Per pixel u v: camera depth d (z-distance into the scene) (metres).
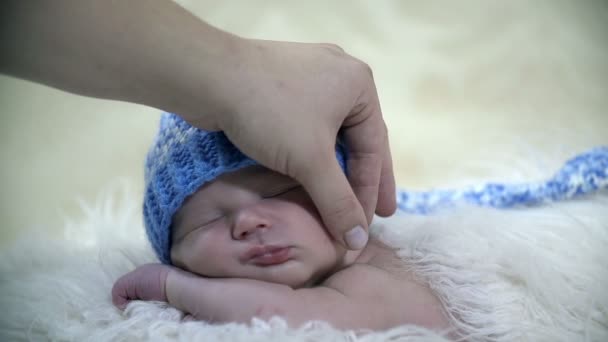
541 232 0.98
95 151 1.93
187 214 0.91
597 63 2.09
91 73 0.73
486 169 1.49
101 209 1.58
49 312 0.91
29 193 1.81
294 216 0.86
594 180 1.13
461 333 0.85
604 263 0.92
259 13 2.29
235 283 0.83
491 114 2.02
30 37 0.68
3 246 1.47
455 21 2.24
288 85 0.78
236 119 0.76
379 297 0.85
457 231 0.97
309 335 0.73
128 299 0.91
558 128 1.65
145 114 2.04
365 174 0.90
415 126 1.98
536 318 0.86
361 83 0.84
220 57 0.75
